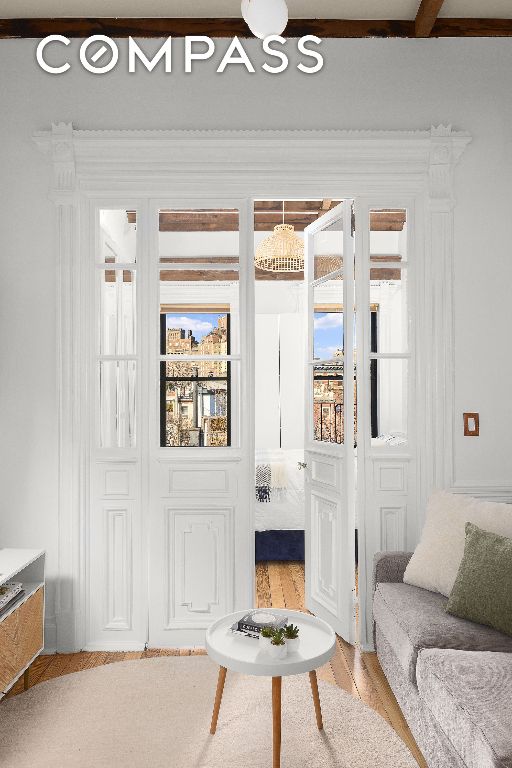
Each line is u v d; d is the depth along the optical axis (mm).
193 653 2916
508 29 3068
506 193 3045
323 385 3402
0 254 2992
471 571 2154
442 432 3008
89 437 3016
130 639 2990
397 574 2646
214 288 5695
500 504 2461
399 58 3064
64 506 2961
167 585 3004
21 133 3020
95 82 3041
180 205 3064
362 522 3025
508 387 3033
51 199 2982
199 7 2986
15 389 2984
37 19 3051
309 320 3529
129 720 2271
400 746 2086
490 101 3061
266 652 1858
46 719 2285
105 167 3018
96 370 3051
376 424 4340
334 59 3062
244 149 3025
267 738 2135
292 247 5336
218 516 3033
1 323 2984
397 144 3012
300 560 4465
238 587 3031
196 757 2027
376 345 4496
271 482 4465
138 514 3006
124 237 3428
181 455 3035
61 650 2932
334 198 3098
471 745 1515
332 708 2340
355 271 3090
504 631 2037
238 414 3121
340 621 3057
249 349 3055
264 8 1947
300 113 3055
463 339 3033
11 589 2480
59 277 2975
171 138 3000
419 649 1991
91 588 3000
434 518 2580
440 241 3020
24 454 2982
